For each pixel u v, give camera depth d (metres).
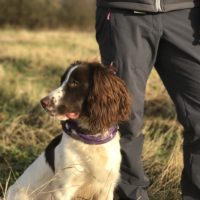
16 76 4.63
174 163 1.97
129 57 1.55
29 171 1.64
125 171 1.67
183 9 1.50
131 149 1.64
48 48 7.11
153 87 3.31
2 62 5.64
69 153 1.51
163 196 1.84
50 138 2.58
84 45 7.91
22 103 3.36
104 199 1.60
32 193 1.60
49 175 1.58
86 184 1.57
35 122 2.85
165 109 3.00
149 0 1.49
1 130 2.71
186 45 1.51
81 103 1.52
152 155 2.21
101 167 1.53
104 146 1.51
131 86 1.57
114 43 1.56
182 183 1.64
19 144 2.50
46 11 13.72
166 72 1.59
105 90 1.51
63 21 13.90
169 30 1.52
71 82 1.52
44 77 4.59
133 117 1.60
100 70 1.52
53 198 1.58
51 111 1.51
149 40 1.54
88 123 1.51
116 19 1.55
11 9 13.42
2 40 8.83
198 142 1.57
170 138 2.51
